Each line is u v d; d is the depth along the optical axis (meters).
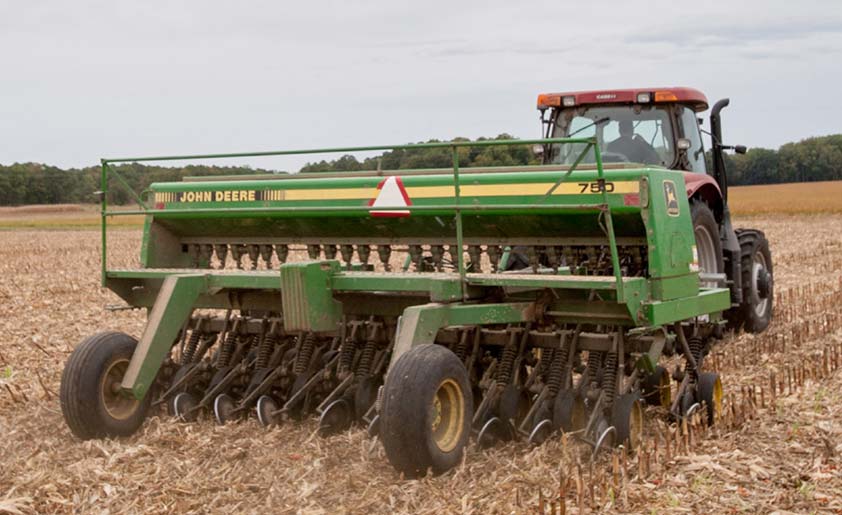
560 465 5.80
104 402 6.78
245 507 5.38
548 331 6.86
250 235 8.16
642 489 5.53
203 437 6.69
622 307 6.41
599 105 10.51
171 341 6.98
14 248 34.88
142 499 5.51
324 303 6.57
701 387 7.19
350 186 7.51
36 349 10.99
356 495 5.51
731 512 5.20
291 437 6.68
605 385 6.45
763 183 101.38
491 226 7.18
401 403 5.60
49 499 5.50
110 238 44.50
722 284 9.52
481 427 6.37
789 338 10.93
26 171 103.88
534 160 10.93
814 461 6.02
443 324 6.11
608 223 6.15
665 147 10.27
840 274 18.53
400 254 19.95
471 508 5.21
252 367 7.50
